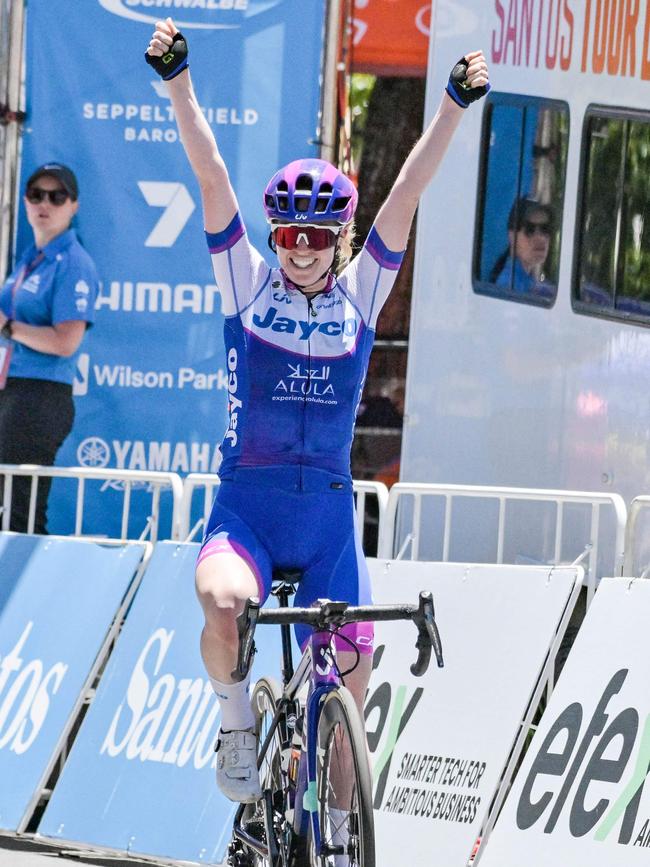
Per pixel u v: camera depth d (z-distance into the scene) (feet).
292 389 34.55
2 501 60.64
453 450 57.16
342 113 58.54
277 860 33.45
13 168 60.03
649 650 41.60
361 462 58.23
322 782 31.94
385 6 57.88
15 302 60.03
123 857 47.19
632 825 39.86
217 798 45.60
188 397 60.23
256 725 36.37
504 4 56.13
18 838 49.06
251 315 34.88
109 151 59.93
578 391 54.29
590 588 48.11
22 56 59.82
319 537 34.81
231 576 33.06
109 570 50.75
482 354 56.59
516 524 55.42
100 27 59.62
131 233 60.08
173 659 48.49
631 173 52.80
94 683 56.39
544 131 55.21
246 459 34.88
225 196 35.04
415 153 35.40
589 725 41.98
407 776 45.21
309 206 33.81
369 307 35.53
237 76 58.90
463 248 56.85
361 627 34.40
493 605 45.52
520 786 42.78
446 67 57.11
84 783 47.70
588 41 54.08
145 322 60.18
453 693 45.21
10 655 51.13
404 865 43.98
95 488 60.59
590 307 53.83
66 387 60.23
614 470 53.01
